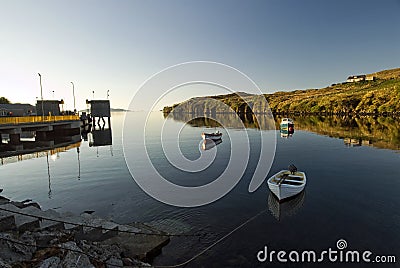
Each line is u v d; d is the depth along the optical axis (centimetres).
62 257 851
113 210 1633
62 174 2533
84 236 1075
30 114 6969
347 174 2395
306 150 3697
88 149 4047
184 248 1162
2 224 932
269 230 1346
